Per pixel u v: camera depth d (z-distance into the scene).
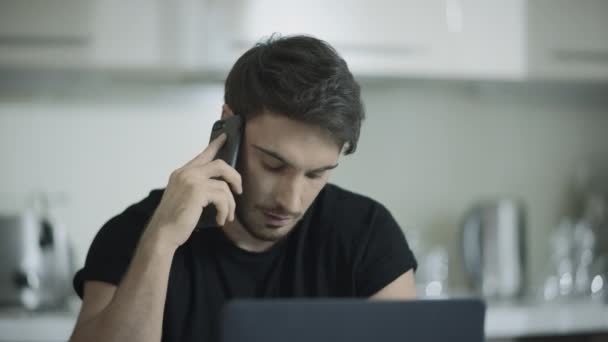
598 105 3.27
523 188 3.22
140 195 2.90
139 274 1.31
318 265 1.52
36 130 2.85
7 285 2.58
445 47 2.78
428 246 3.12
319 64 1.32
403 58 2.76
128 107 2.89
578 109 3.28
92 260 1.45
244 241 1.47
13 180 2.83
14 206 2.83
